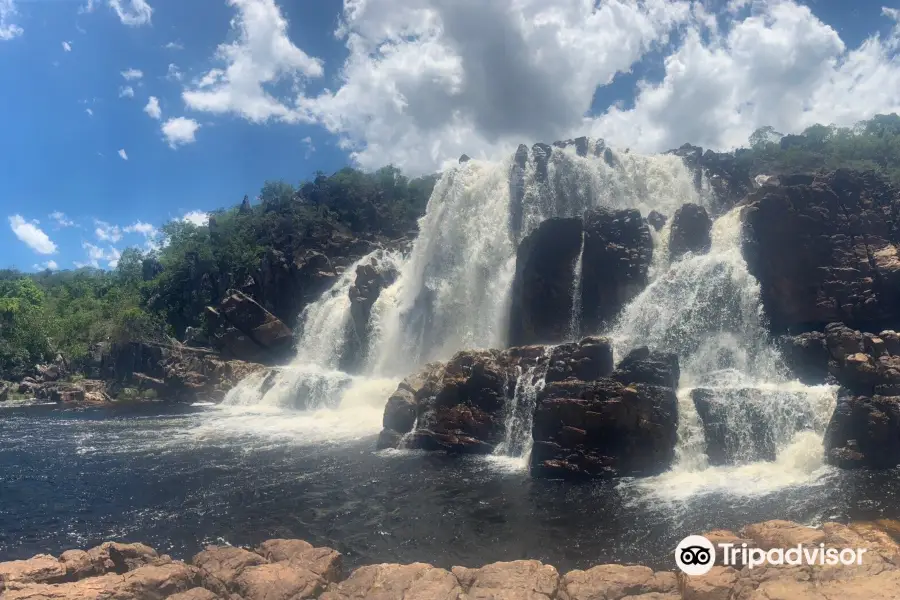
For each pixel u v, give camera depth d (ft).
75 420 155.63
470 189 182.19
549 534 63.52
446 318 171.32
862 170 123.75
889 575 38.09
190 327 261.03
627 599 41.27
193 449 111.96
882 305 109.50
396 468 92.48
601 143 183.83
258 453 106.52
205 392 195.62
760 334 113.09
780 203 117.80
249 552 51.06
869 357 90.33
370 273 200.23
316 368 196.75
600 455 84.07
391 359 182.19
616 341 115.44
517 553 59.36
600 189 173.17
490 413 102.83
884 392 85.40
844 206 118.01
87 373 245.24
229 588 46.11
